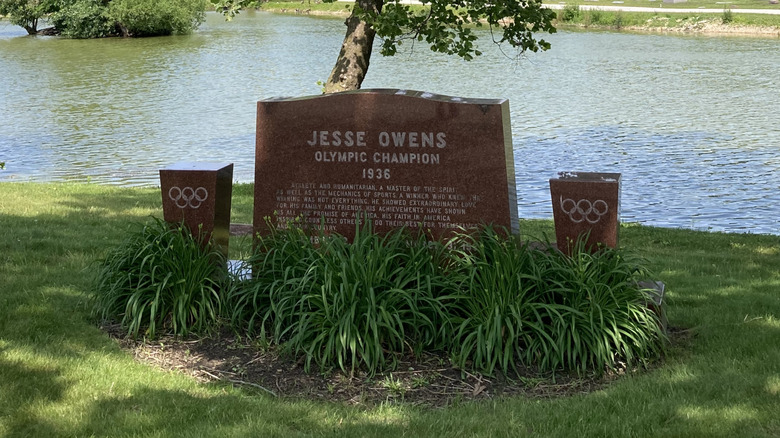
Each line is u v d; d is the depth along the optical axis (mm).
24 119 26141
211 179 6816
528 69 37812
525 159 20125
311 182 7105
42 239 9367
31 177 18109
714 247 10898
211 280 6668
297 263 6445
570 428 4961
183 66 39969
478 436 4863
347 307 6008
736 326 6832
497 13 11594
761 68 37531
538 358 5918
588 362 6035
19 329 6336
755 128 23953
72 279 7773
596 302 6043
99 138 23109
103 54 45625
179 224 6930
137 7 55500
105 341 6312
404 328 6301
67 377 5570
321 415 5152
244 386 5695
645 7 65062
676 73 36281
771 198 16328
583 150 21125
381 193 6984
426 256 6496
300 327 5977
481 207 6805
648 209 15625
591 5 66562
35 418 4992
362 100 6895
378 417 5160
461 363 5871
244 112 27484
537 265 6324
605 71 37125
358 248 6305
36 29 61844
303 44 50125
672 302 7660
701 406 5211
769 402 5254
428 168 6852
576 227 6527
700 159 20000
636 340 5977
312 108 6996
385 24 10859
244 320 6648
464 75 35781
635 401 5320
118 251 6941
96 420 4996
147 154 21031
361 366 5945
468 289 6344
